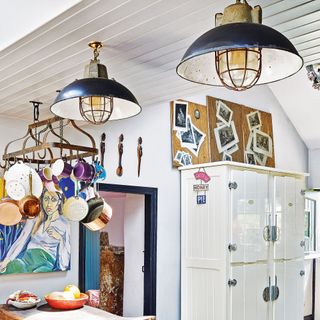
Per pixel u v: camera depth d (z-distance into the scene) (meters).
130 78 2.61
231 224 4.39
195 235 4.57
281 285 4.92
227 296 4.28
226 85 1.49
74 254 3.75
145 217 4.54
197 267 4.51
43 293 3.54
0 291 3.32
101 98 2.08
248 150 5.54
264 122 5.85
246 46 1.30
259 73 1.46
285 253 5.00
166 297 4.54
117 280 5.04
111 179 4.15
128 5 1.71
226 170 4.38
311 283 6.47
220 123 5.23
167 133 4.68
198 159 4.93
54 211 3.59
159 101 3.17
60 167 2.61
